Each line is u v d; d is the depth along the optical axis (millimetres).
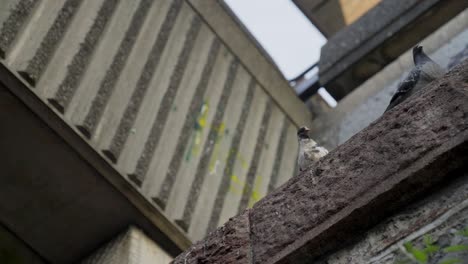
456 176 3625
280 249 3920
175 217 9070
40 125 8305
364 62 12023
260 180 10547
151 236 9039
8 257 8891
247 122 10953
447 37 10898
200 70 10555
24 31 8430
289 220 4004
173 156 9422
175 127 9656
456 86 3820
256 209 4238
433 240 3465
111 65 9195
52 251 9094
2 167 8477
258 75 11680
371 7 12961
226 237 4191
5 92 8125
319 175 4055
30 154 8422
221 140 10281
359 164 3910
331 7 13320
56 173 8547
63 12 8945
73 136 8422
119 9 9734
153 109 9484
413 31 11633
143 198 8828
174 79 10016
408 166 3699
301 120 12070
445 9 11320
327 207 3883
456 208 3510
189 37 10648
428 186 3648
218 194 9758
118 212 8883
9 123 8258
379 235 3703
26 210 8820
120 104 9070
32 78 8203
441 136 3693
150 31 10031
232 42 11422
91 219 8898
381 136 3920
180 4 10828
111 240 8938
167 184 9148
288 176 11102
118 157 8727
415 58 6488
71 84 8609
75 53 8828
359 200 3775
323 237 3809
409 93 6125
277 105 11820
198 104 10203
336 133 11734
